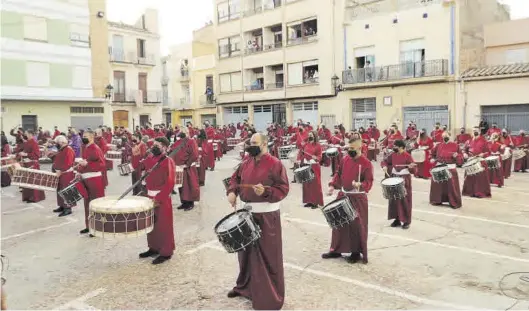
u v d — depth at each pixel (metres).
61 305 5.44
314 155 10.79
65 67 31.81
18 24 29.33
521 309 5.09
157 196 6.75
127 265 6.86
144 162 7.27
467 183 12.20
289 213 10.22
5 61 28.80
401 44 26.94
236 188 5.67
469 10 25.33
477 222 9.16
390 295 5.53
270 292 5.09
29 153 12.80
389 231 8.55
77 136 20.05
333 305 5.25
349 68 29.59
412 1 26.33
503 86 22.95
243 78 37.84
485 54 26.48
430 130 25.80
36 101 30.17
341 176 7.06
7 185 15.45
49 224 9.63
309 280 6.06
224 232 4.89
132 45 38.22
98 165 8.84
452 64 24.67
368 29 28.44
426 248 7.43
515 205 10.84
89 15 33.12
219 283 6.05
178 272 6.50
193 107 44.47
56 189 10.16
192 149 10.80
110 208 5.97
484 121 22.66
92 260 7.14
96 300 5.57
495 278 6.03
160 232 6.91
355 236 6.71
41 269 6.74
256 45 36.88
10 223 9.73
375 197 12.09
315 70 32.41
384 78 27.23
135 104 37.94
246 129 23.23
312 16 31.98
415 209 10.53
